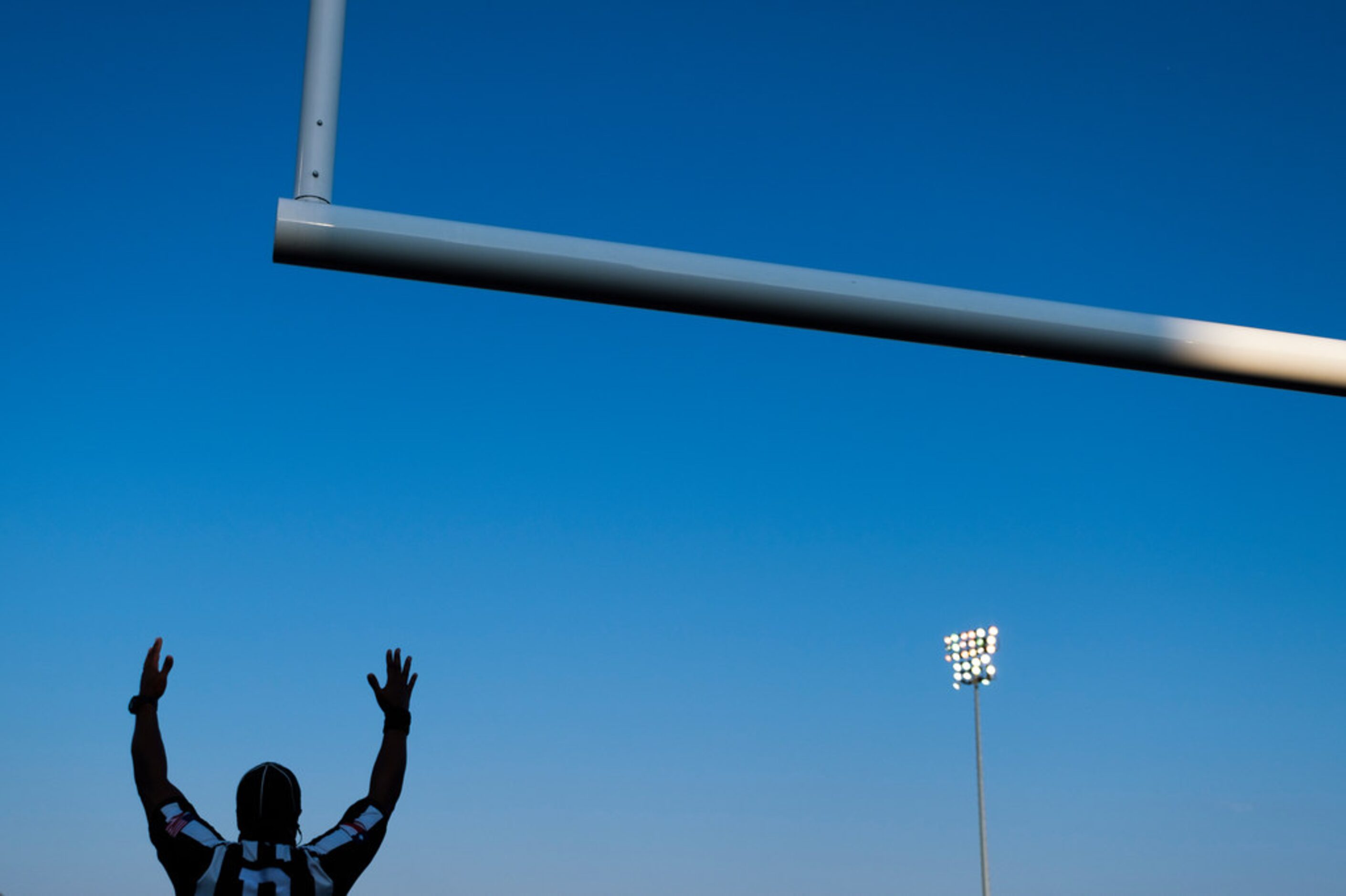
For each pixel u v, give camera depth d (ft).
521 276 12.00
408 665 12.35
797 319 12.55
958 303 12.82
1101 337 13.12
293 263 11.80
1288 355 13.60
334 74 12.67
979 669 93.30
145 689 11.30
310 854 10.67
